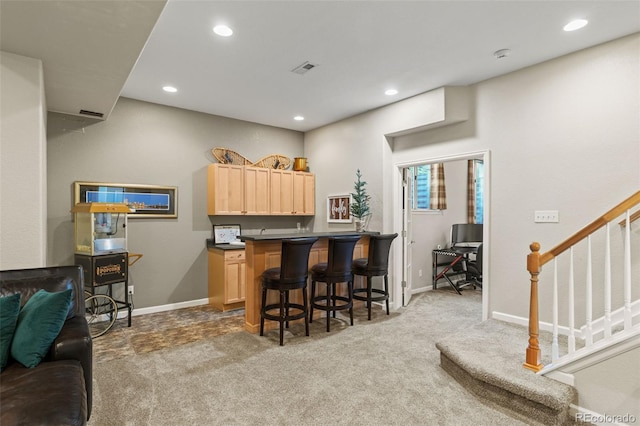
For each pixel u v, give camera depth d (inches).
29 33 92.3
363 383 106.8
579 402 90.6
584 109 127.0
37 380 66.2
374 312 185.3
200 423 86.4
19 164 104.0
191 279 201.0
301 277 143.0
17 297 80.9
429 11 103.3
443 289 245.9
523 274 143.6
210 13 104.0
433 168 250.2
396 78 153.8
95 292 170.1
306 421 87.7
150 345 137.6
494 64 140.0
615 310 117.2
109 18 86.0
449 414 91.3
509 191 147.9
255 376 111.0
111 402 95.3
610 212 88.4
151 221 187.8
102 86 129.3
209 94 175.2
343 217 220.4
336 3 99.3
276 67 142.6
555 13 104.0
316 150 243.6
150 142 187.8
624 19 107.0
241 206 209.0
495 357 107.5
